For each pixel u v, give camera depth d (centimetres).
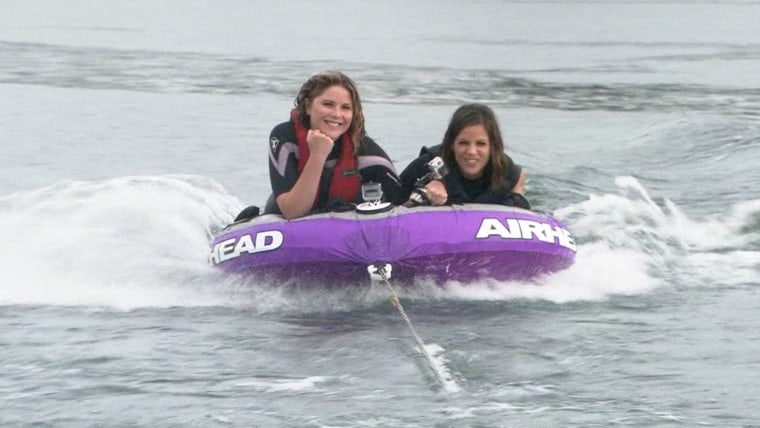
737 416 1922
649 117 6247
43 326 2522
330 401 2002
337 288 2731
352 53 10025
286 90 7338
